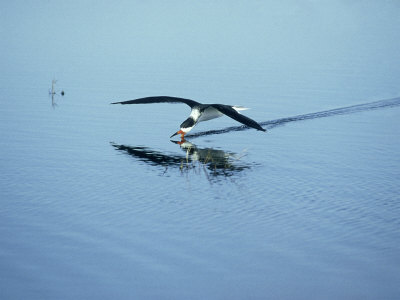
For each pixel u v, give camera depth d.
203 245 12.38
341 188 15.53
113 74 27.80
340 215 13.87
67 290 10.68
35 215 13.77
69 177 16.22
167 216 13.80
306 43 34.28
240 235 12.83
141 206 14.35
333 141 19.52
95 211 14.03
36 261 11.66
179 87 25.64
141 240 12.58
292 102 23.83
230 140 19.77
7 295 10.50
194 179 16.20
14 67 28.97
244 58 30.89
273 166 17.25
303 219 13.66
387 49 32.81
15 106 23.05
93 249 12.16
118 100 23.89
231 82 26.45
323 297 10.57
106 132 20.30
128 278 11.07
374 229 13.12
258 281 11.02
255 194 15.16
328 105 23.50
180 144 19.27
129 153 18.27
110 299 10.43
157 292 10.65
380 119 21.83
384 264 11.62
